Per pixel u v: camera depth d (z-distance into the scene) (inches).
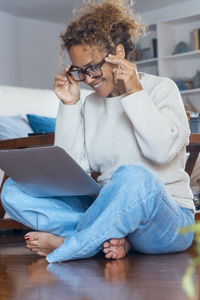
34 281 56.4
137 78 68.8
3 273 63.8
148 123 66.4
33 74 316.8
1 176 130.6
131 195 62.4
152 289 48.5
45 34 323.3
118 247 67.5
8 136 149.9
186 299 43.4
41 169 66.3
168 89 72.2
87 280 54.9
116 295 46.7
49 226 72.3
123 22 72.6
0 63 300.2
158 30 301.0
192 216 73.0
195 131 110.8
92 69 69.8
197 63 301.9
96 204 66.5
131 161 71.8
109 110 73.7
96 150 74.5
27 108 167.9
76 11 74.9
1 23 301.1
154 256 71.1
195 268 59.7
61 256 67.8
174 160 71.9
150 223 65.9
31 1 286.5
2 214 112.7
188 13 303.0
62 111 78.7
